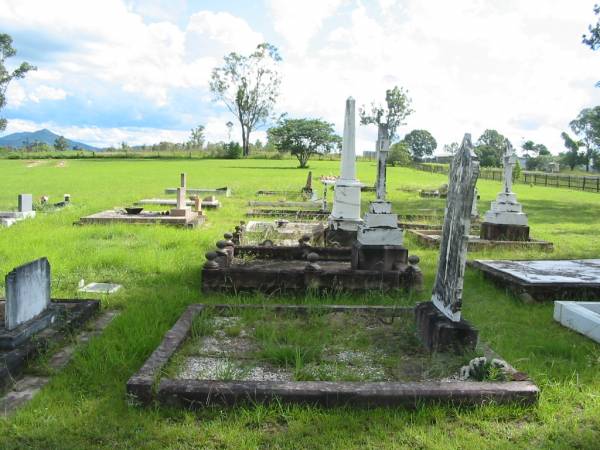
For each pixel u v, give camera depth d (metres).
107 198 19.30
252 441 3.19
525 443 3.24
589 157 75.06
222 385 3.60
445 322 4.52
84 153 78.25
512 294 7.02
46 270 5.11
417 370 4.23
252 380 3.72
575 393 3.88
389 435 3.30
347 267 7.90
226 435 3.25
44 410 3.54
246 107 76.50
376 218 7.05
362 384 3.67
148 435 3.26
